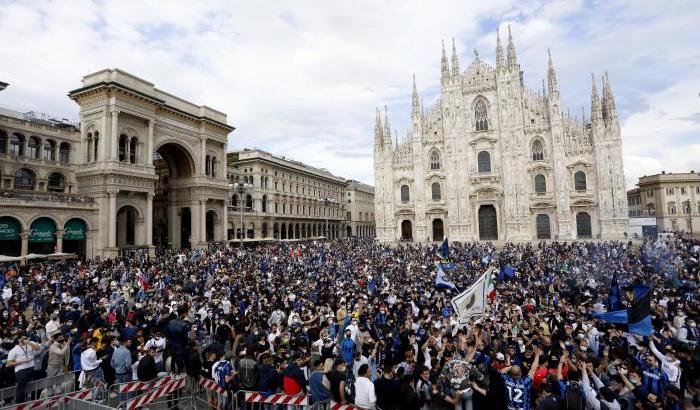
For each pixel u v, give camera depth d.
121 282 30.34
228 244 69.00
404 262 40.47
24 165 47.66
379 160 77.69
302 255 48.47
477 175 70.44
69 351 14.24
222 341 16.23
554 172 65.12
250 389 11.27
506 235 67.56
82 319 17.05
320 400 10.20
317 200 113.62
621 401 9.44
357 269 35.56
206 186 66.31
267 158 90.75
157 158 74.62
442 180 73.56
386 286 26.72
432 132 75.12
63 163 51.88
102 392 12.09
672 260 34.34
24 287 27.48
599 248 48.84
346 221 134.25
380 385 9.55
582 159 64.19
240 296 22.38
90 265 38.88
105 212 51.03
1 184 45.50
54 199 46.72
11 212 42.72
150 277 31.89
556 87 65.62
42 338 15.98
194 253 50.78
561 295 23.67
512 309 18.41
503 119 68.62
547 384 9.10
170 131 61.19
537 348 11.16
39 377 13.96
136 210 55.41
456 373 9.27
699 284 23.59
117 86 50.91
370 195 154.62
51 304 20.89
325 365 10.88
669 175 101.69
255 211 86.25
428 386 10.16
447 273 32.78
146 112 55.84
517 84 68.19
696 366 11.16
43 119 55.03
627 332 14.39
